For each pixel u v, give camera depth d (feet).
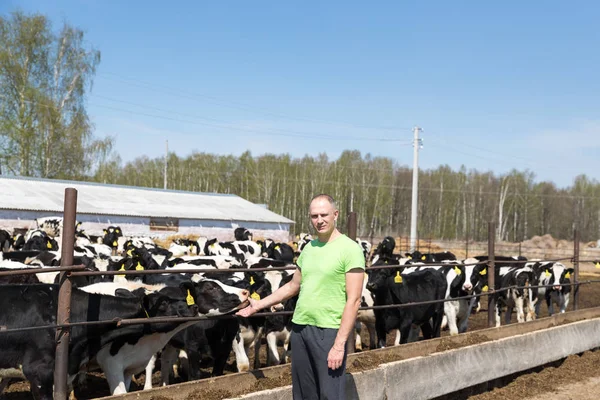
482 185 291.58
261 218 131.03
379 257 44.21
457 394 29.19
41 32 146.92
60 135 146.82
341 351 16.93
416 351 28.91
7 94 143.33
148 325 23.07
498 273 49.29
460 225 278.87
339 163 267.59
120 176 264.52
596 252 161.17
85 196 112.27
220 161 279.08
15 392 27.55
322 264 17.65
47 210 98.43
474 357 28.84
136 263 35.42
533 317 48.83
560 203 306.55
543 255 151.84
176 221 114.83
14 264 27.17
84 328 21.79
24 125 142.72
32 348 20.53
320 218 17.56
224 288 22.82
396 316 36.04
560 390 31.09
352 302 17.16
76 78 150.92
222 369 28.94
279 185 246.06
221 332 28.40
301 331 18.07
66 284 19.27
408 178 283.38
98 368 23.72
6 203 95.40
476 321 52.90
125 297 22.90
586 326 38.27
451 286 41.37
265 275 34.45
